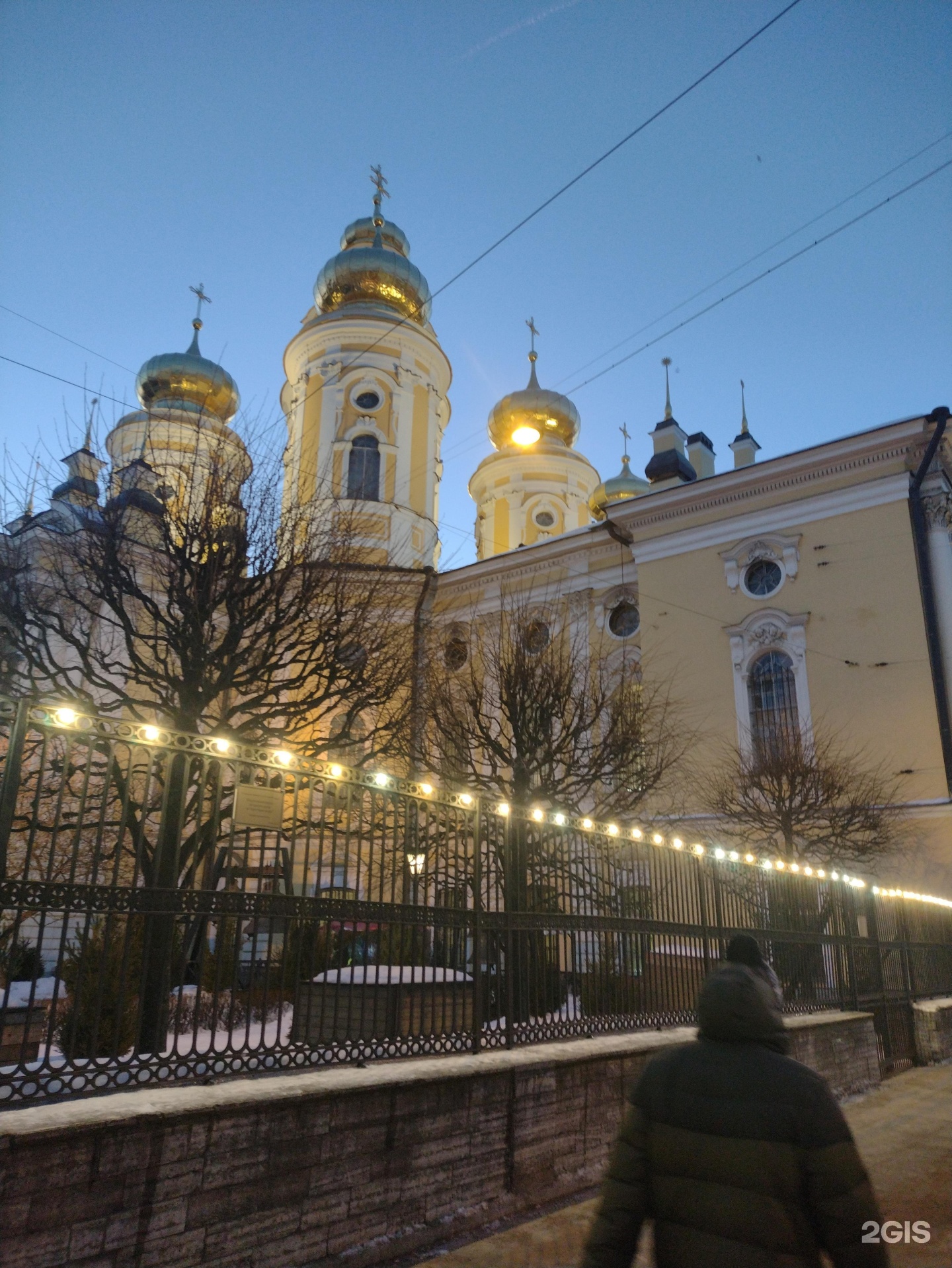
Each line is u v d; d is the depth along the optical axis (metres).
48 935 10.81
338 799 6.31
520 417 46.72
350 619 16.30
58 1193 4.14
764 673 24.05
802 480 24.36
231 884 5.50
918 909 15.48
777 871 11.34
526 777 16.47
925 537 22.58
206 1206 4.64
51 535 16.25
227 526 14.76
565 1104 6.90
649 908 9.04
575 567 28.38
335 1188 5.23
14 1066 4.92
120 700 14.30
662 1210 3.04
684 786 23.41
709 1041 3.26
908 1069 13.09
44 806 13.99
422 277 38.81
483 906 7.38
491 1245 5.72
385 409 35.06
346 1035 5.95
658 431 32.44
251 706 14.12
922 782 21.06
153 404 36.59
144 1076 5.22
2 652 15.41
